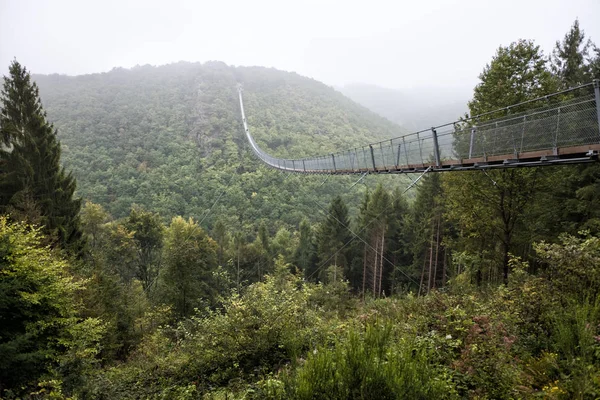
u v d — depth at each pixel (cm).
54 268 873
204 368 568
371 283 2998
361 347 313
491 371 340
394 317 616
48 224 1762
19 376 579
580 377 287
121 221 2995
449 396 301
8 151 1827
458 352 419
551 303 445
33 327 702
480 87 1200
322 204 5725
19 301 709
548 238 1198
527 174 1023
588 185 1062
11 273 728
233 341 595
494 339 391
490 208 1220
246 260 3528
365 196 3700
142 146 8894
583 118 541
